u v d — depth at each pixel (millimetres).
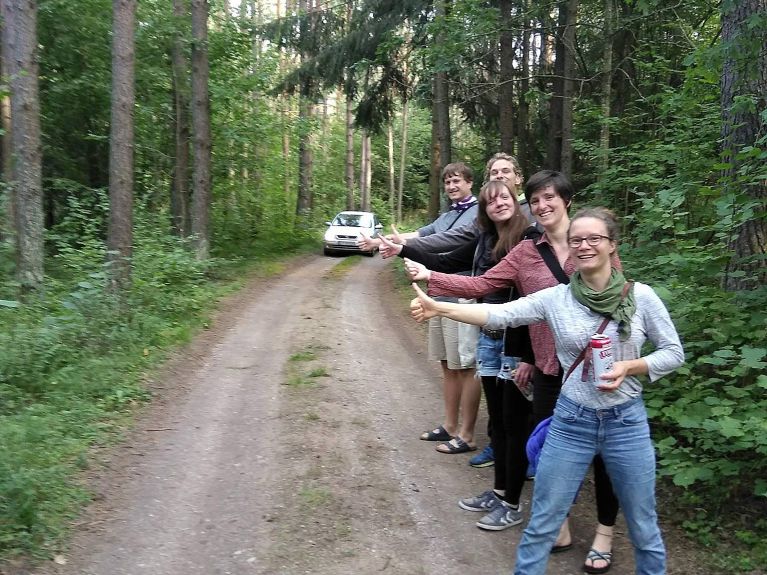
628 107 11641
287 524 3615
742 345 3879
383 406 5750
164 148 17297
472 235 4082
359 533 3541
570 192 3139
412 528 3613
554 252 3166
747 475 3533
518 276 3277
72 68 15141
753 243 4355
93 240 9898
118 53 8812
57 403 5219
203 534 3502
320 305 11094
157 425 5152
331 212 37438
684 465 3430
